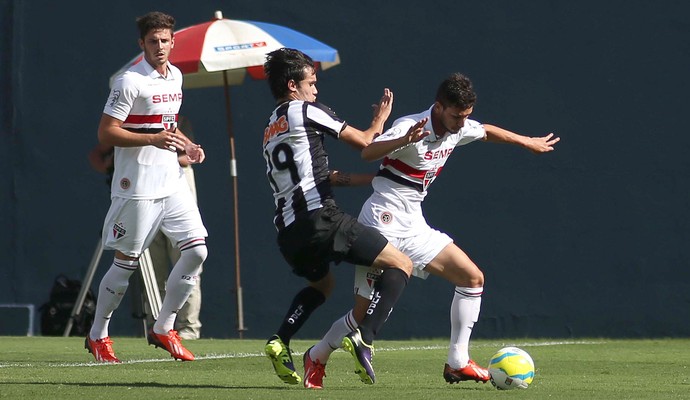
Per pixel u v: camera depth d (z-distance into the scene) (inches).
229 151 1658.5
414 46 1626.5
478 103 1608.0
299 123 747.4
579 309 1582.2
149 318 1438.2
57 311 1552.7
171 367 931.3
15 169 1704.0
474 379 786.2
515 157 1599.4
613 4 1577.3
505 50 1603.1
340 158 1637.6
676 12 1562.5
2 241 1701.5
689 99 1560.0
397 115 1631.4
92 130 1691.7
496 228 1601.9
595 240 1582.2
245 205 1654.8
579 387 775.7
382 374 886.4
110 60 1691.7
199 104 1663.4
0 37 1707.7
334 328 761.6
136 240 987.3
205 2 1683.1
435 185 1616.6
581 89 1585.9
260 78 1530.5
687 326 1555.1
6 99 1705.2
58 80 1701.5
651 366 994.7
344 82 1641.2
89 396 680.4
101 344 995.9
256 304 1648.6
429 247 796.0
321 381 758.5
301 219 741.9
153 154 983.0
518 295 1595.7
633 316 1569.9
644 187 1569.9
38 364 959.0
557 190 1589.6
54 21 1705.2
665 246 1563.7
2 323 1683.1
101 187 1681.8
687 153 1558.8
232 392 708.7
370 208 800.3
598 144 1582.2
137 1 1689.2
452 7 1617.9
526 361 751.1
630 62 1573.6
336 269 1631.4
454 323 794.8
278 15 1662.2
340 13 1644.9
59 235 1689.2
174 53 1392.7
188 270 985.5
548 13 1593.3
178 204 992.9
